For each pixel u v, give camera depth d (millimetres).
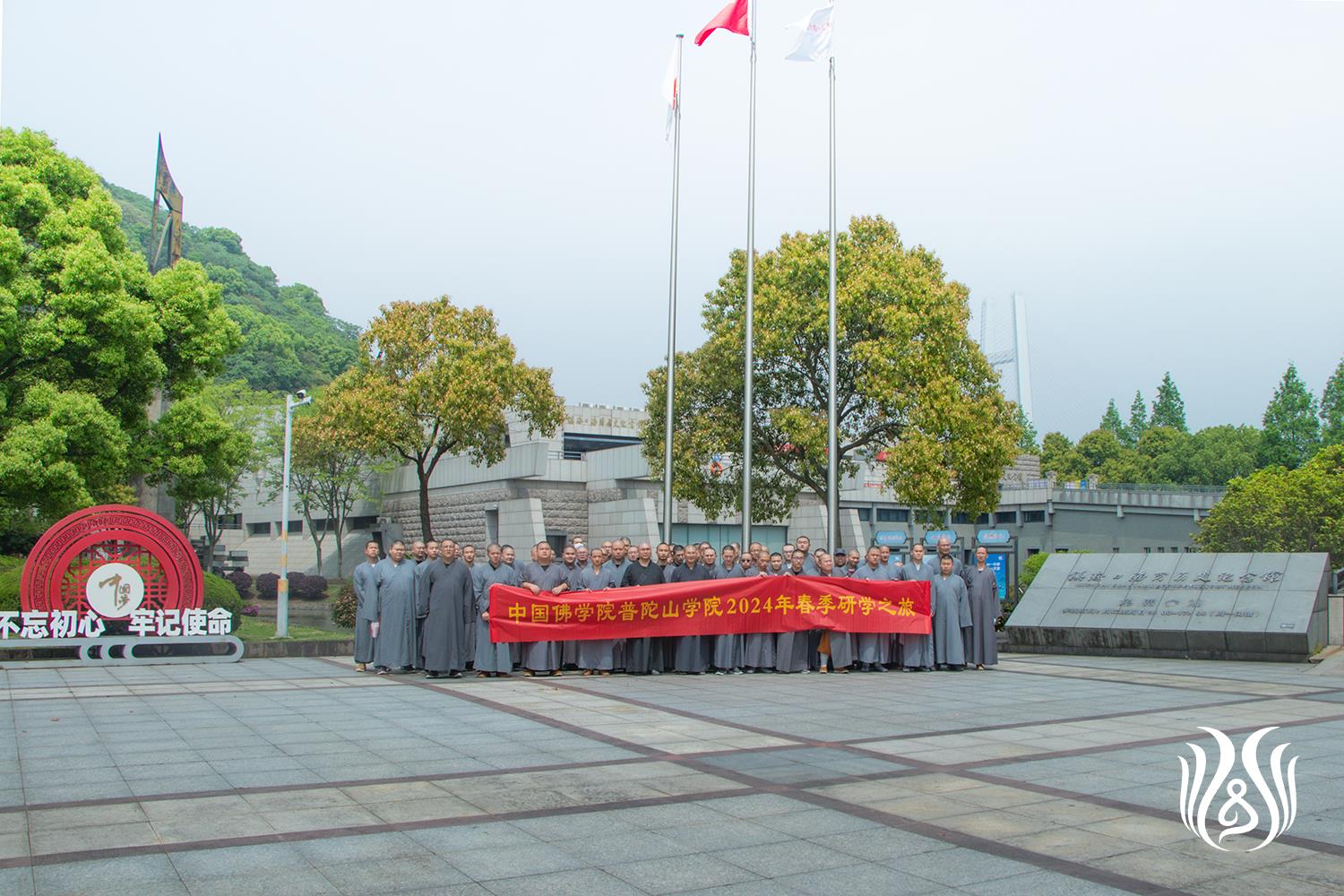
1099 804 7520
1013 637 21172
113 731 10305
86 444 20906
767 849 6332
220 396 47094
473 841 6422
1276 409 74438
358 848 6262
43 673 15688
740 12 22375
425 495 30531
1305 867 6055
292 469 47250
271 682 14633
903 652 17016
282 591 21734
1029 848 6391
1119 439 103188
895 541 43719
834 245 21266
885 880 5754
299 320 108750
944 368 25516
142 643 16906
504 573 16188
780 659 16469
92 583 16688
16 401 21359
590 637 15594
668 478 21641
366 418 28531
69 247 21469
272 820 6891
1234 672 16906
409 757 9031
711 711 11969
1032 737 10352
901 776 8414
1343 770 8812
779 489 29281
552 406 31781
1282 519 42375
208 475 25672
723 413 27641
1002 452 25875
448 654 14953
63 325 20781
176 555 17281
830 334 21250
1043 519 55625
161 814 7000
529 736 10164
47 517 21406
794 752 9406
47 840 6383
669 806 7363
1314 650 18234
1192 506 52000
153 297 23297
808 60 21969
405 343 29594
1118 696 13586
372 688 13938
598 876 5766
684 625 15930
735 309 27172
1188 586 19734
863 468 49375
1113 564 21062
